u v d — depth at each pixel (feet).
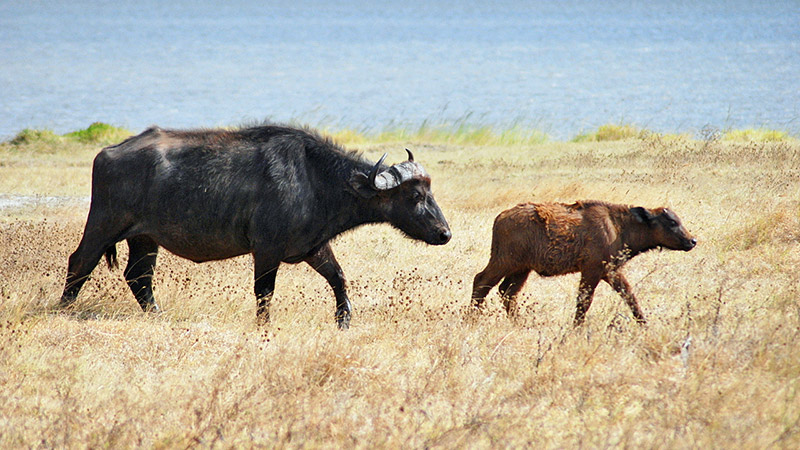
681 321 108.27
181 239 121.29
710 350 91.61
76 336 107.76
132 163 120.37
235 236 120.06
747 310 112.37
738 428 75.20
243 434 79.05
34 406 85.35
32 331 108.27
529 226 116.47
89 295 129.29
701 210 178.40
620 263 113.91
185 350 102.78
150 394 88.89
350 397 87.40
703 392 82.17
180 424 81.15
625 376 87.61
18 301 117.80
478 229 180.14
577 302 115.03
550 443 75.10
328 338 105.60
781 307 109.19
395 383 91.20
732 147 257.55
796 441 72.43
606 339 101.35
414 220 120.78
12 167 285.43
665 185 208.54
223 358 99.55
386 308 123.34
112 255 126.21
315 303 131.13
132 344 105.91
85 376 94.58
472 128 385.29
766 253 147.54
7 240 160.15
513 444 74.74
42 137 349.20
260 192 117.70
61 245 160.86
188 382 92.43
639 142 293.84
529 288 138.10
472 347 101.76
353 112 631.56
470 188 226.38
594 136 341.82
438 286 139.64
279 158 118.62
